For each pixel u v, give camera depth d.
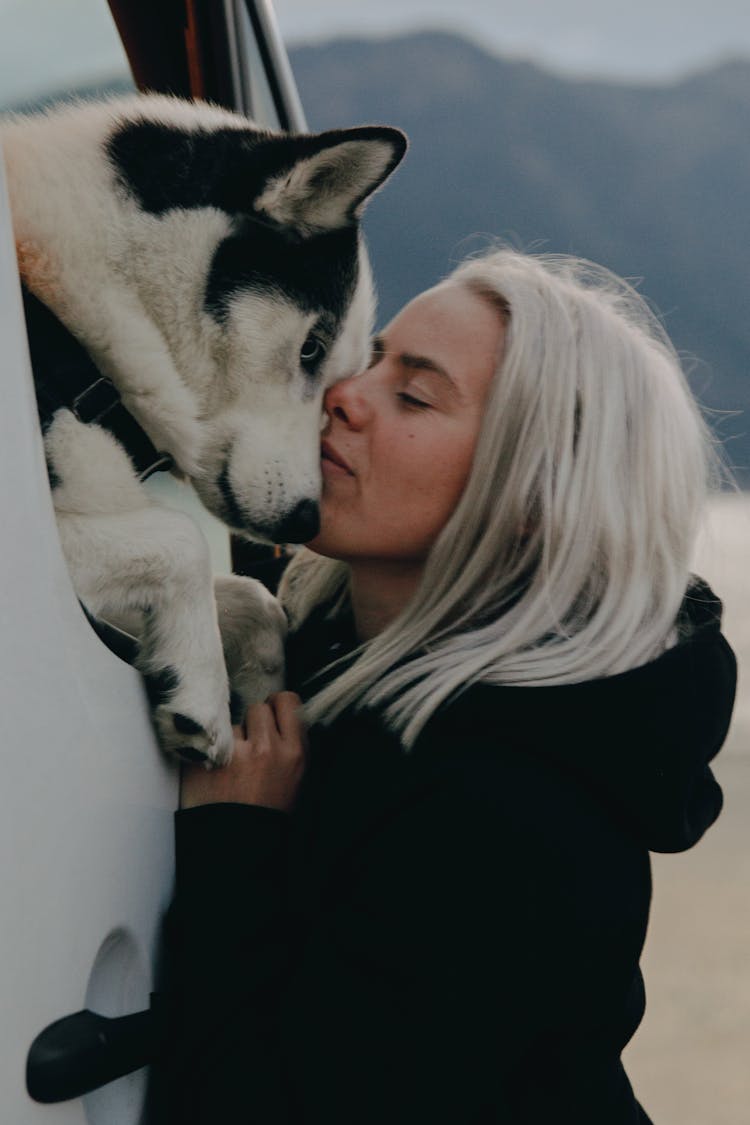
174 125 2.27
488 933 1.36
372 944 1.37
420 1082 1.33
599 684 1.51
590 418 1.69
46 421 1.71
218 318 2.29
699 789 1.67
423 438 1.73
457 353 1.75
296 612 2.11
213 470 2.38
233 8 2.54
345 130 2.38
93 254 2.12
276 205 2.33
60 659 1.17
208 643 1.67
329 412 1.81
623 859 1.46
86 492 1.74
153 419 2.25
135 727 1.33
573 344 1.72
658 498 1.70
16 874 1.04
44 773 1.10
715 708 1.59
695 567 1.94
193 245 2.24
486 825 1.40
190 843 1.45
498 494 1.69
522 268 1.83
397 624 1.72
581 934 1.38
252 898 1.43
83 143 2.16
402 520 1.77
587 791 1.49
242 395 2.36
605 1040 1.54
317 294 2.44
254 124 2.44
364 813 1.49
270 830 1.49
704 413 2.03
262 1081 1.33
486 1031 1.35
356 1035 1.34
